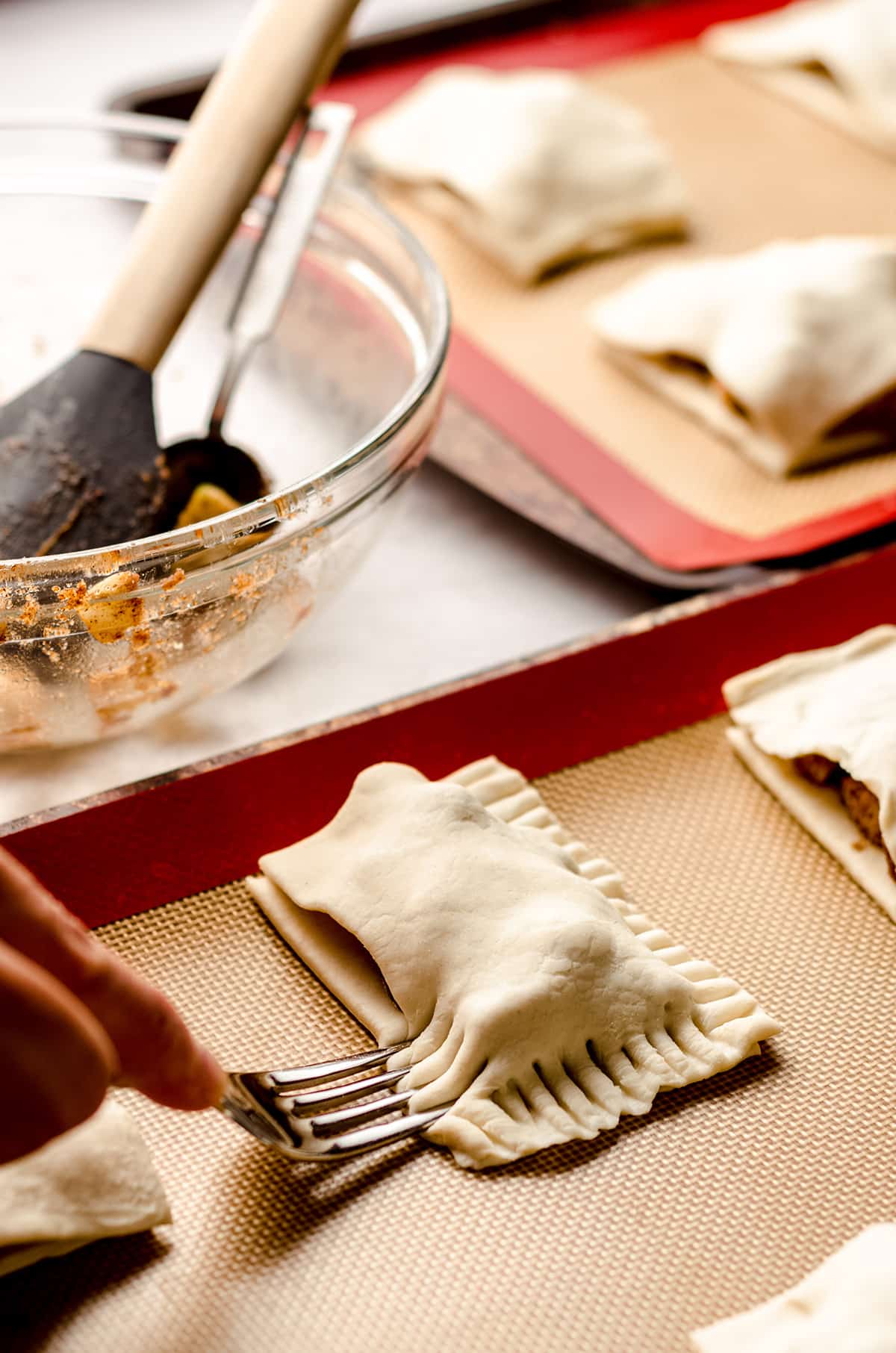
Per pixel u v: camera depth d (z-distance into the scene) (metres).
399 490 0.85
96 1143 0.76
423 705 0.87
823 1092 0.79
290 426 0.98
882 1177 0.77
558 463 1.00
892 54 1.24
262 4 0.89
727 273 1.06
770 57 1.31
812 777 0.86
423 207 1.16
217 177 0.87
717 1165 0.77
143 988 0.70
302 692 0.92
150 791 0.84
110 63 1.41
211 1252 0.75
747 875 0.84
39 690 0.81
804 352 1.01
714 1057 0.78
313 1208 0.76
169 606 0.80
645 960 0.79
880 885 0.83
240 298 0.91
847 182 1.20
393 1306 0.75
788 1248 0.76
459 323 1.09
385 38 1.31
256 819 0.84
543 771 0.86
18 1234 0.74
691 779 0.86
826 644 0.90
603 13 1.41
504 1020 0.77
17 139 1.23
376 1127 0.77
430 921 0.79
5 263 1.02
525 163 1.13
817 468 1.01
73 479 0.85
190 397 1.00
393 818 0.82
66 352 0.99
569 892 0.80
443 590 0.97
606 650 0.89
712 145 1.24
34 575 0.78
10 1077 0.66
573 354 1.08
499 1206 0.76
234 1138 0.78
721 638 0.89
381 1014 0.79
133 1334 0.74
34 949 0.68
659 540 0.96
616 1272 0.75
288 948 0.81
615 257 1.14
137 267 0.87
